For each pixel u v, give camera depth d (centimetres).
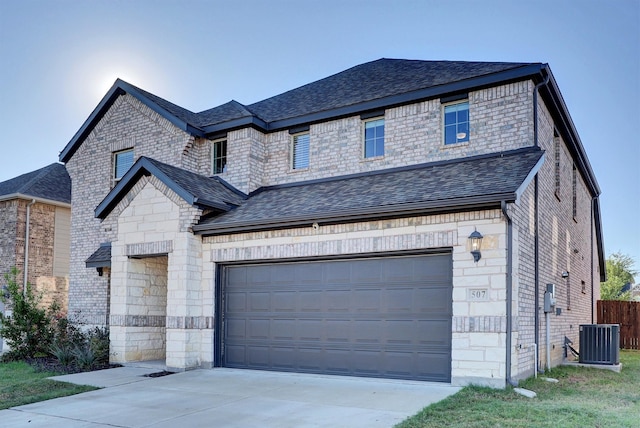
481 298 919
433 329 989
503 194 883
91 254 1689
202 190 1307
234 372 1163
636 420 696
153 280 1390
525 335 1023
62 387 1024
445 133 1258
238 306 1236
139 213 1316
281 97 1731
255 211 1242
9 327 1449
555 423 669
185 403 862
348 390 925
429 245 982
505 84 1172
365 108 1342
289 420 733
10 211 1973
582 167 1739
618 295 3350
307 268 1151
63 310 2059
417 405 792
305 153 1469
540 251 1176
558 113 1335
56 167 2270
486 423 667
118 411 820
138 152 1617
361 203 1063
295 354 1144
